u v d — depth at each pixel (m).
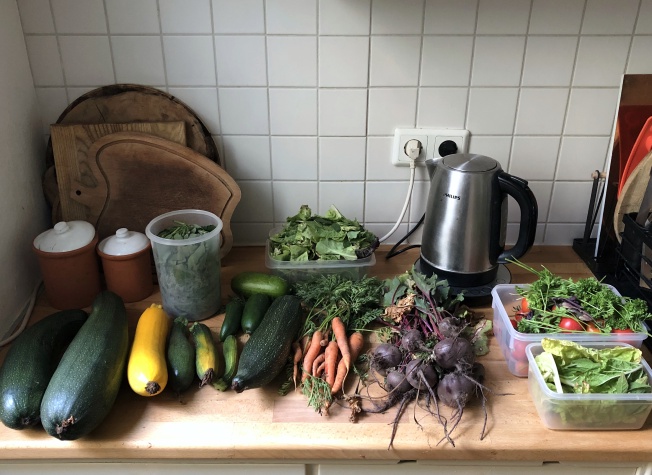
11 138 1.20
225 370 1.03
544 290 1.08
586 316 1.04
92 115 1.31
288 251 1.26
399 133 1.35
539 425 0.95
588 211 1.40
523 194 1.13
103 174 1.31
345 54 1.28
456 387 0.93
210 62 1.28
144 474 0.98
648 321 1.12
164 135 1.31
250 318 1.12
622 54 1.28
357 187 1.42
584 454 0.91
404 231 1.48
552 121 1.35
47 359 1.00
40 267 1.21
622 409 0.91
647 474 0.95
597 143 1.37
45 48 1.26
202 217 1.25
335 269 1.26
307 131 1.36
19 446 0.91
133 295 1.24
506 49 1.28
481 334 1.12
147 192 1.33
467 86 1.31
